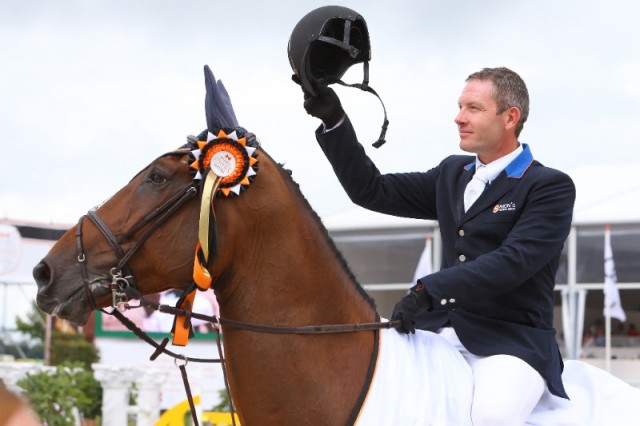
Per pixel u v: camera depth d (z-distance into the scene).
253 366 5.10
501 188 5.64
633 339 20.02
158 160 5.18
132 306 5.09
